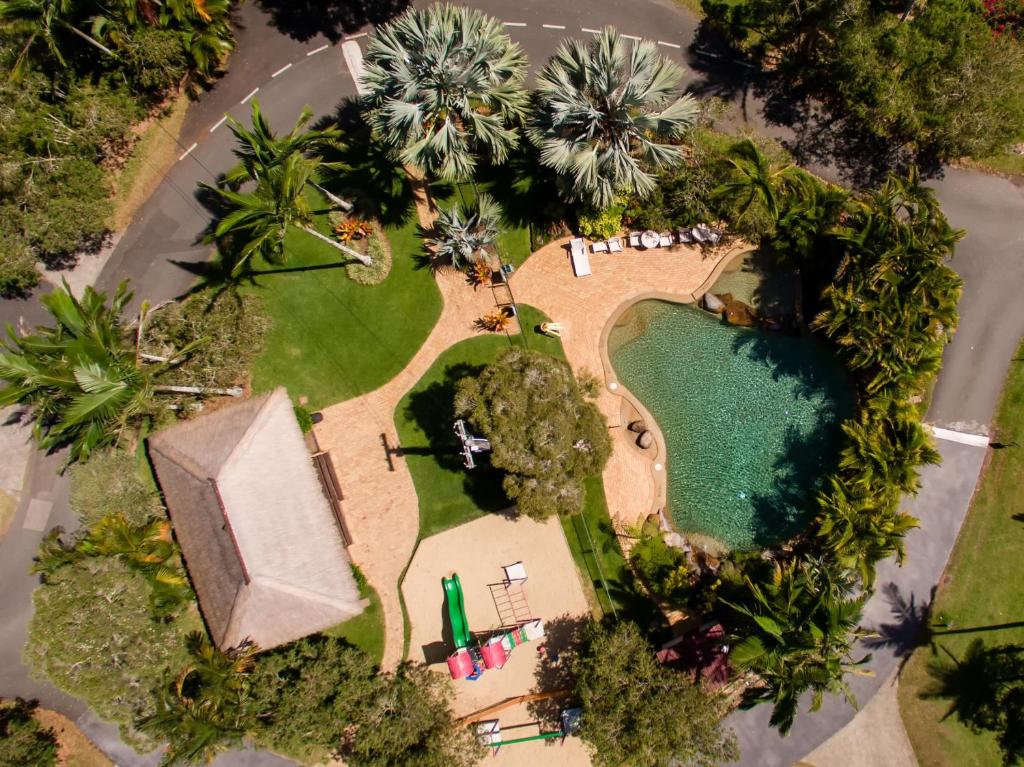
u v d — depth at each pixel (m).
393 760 24.67
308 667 25.38
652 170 26.64
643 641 25.12
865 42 25.86
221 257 28.84
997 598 28.06
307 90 29.48
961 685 27.91
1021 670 27.69
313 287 28.70
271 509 25.23
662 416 29.00
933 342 25.25
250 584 24.58
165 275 28.91
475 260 27.81
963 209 28.84
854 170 28.95
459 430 23.48
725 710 27.19
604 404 28.59
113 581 24.08
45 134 24.97
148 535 25.53
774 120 29.09
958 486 28.34
